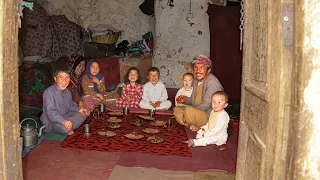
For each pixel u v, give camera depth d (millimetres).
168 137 4711
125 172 3619
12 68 1721
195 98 5332
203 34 8234
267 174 1795
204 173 3662
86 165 3760
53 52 7867
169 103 6105
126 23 9391
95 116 5523
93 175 3545
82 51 8375
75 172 3598
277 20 1620
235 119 5777
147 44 8875
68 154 4027
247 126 2209
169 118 5656
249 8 2158
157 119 5570
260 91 1921
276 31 1635
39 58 7285
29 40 7227
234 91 7781
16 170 1817
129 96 6168
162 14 8250
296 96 1556
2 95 1655
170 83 8375
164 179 3490
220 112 4535
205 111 5059
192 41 8258
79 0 9117
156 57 8375
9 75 1699
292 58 1597
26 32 7145
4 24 1611
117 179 3465
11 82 1724
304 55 1501
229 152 4293
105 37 8609
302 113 1529
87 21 9266
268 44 1726
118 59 7938
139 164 3824
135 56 8461
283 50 1617
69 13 8648
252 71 2133
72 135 4621
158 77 6082
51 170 3621
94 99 6070
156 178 3506
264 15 1860
